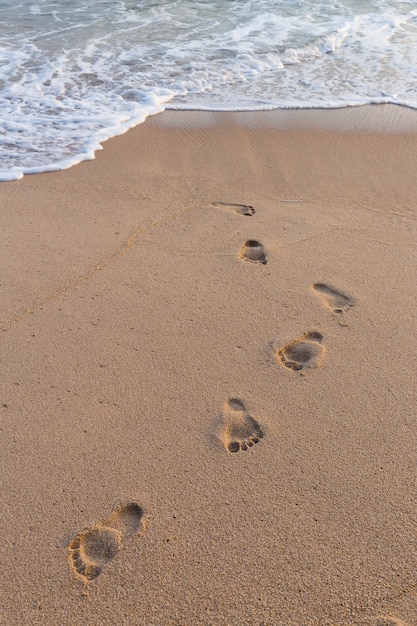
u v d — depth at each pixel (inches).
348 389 99.7
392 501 81.7
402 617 68.9
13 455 89.1
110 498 83.0
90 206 157.4
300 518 79.8
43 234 144.0
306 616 69.4
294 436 91.7
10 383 101.7
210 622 69.2
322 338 110.5
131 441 91.4
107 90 233.9
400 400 97.3
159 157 185.6
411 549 75.9
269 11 319.9
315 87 239.1
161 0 336.8
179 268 130.6
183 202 158.9
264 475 85.7
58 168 178.1
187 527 79.1
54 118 211.8
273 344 109.3
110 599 71.6
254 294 122.2
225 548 76.6
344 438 91.0
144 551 76.3
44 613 70.4
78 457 88.9
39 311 118.0
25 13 315.6
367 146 190.1
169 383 101.7
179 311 117.7
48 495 83.4
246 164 180.4
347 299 120.1
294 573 73.7
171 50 270.1
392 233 142.5
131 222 149.0
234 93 235.0
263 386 100.9
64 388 100.9
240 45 274.7
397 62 260.7
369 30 296.4
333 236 141.6
